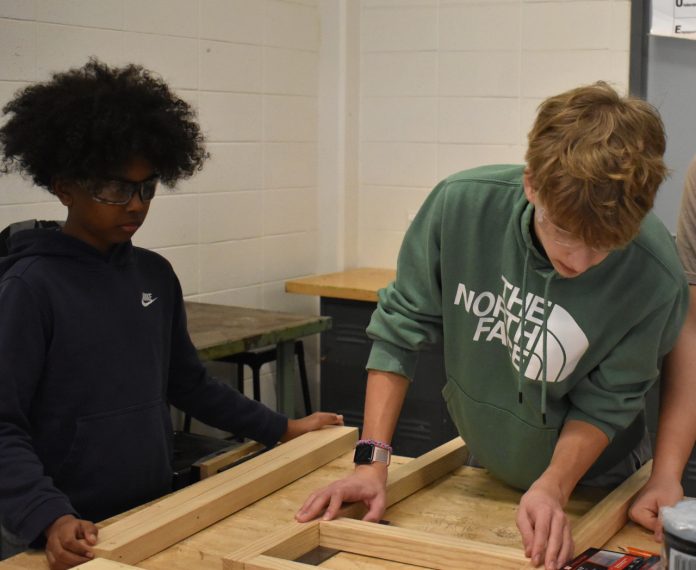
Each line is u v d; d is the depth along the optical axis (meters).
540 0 3.70
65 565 1.21
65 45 2.90
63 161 1.43
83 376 1.46
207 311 3.06
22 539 1.27
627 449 1.51
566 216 1.07
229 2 3.53
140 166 1.45
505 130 3.84
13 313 1.39
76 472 1.47
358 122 4.13
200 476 1.71
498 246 1.36
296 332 2.84
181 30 3.33
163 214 3.35
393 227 4.12
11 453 1.30
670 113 3.53
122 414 1.52
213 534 1.34
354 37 4.05
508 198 1.33
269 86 3.77
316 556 1.25
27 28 2.78
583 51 3.65
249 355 3.44
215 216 3.57
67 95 1.45
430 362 3.47
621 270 1.26
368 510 1.38
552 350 1.31
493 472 1.54
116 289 1.53
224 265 3.63
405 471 1.51
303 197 4.03
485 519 1.40
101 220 1.47
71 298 1.46
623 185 1.04
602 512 1.32
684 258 1.63
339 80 4.03
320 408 3.87
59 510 1.25
